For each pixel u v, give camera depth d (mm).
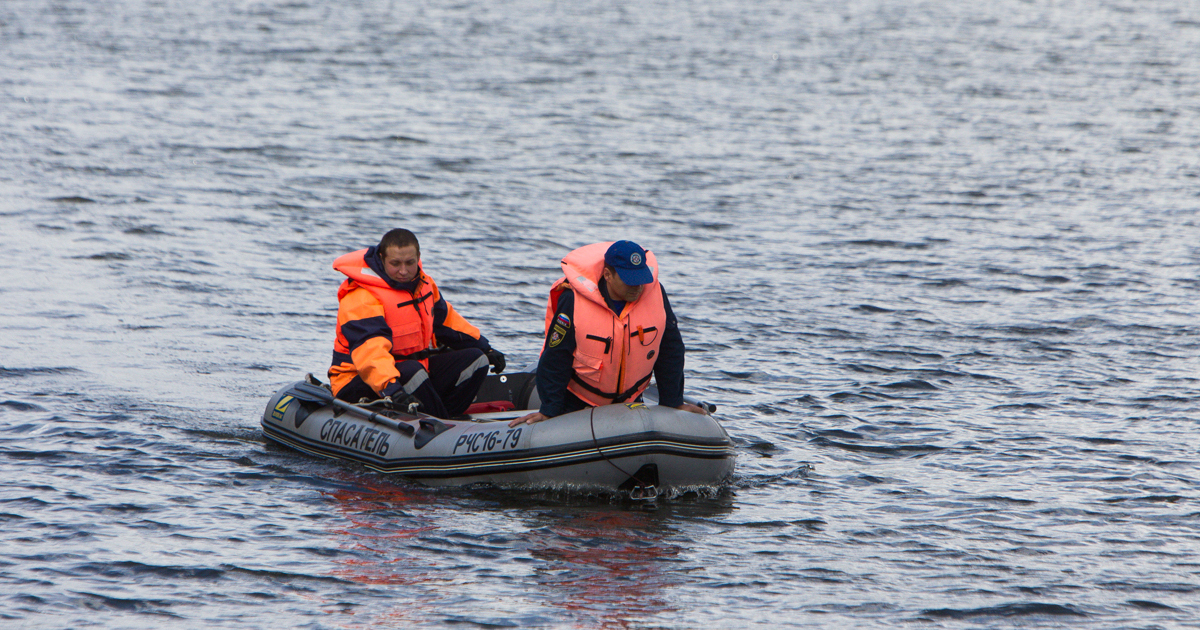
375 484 25531
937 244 55688
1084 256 53250
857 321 42219
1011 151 85125
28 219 54531
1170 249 54844
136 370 34188
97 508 23625
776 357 37469
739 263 51438
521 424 25031
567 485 24734
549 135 87812
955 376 35562
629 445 24266
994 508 24875
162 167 69375
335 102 101000
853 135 91562
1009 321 42344
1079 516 24453
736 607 19922
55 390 31844
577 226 58406
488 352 28391
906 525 23844
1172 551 22672
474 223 58250
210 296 43156
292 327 39719
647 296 24516
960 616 19750
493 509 24109
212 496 24562
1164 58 150375
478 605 19734
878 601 20266
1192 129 96625
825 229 58938
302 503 24297
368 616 19297
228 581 20500
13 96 96062
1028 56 151750
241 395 32406
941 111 105812
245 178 67375
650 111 102062
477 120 94062
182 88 105625
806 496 25453
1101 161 81250
